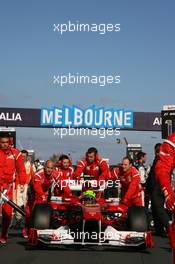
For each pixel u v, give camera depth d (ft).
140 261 26.16
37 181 35.73
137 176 36.22
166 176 15.38
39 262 25.30
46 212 29.84
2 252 28.68
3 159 31.86
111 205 30.66
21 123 116.57
